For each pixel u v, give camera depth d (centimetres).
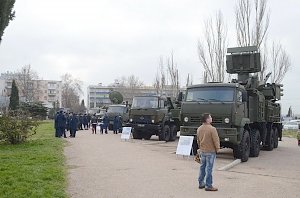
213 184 1062
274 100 2227
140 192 941
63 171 1181
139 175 1176
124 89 9688
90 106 14575
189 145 1603
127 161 1480
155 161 1495
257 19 3228
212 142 980
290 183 1107
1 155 1506
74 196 896
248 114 1761
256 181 1125
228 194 938
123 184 1036
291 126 5806
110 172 1225
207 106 1616
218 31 3647
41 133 3055
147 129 2523
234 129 1554
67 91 13000
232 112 1573
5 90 11981
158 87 5781
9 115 2023
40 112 6881
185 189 984
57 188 935
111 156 1622
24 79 9888
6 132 1942
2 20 1794
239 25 3241
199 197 900
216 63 3622
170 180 1099
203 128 993
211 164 977
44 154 1548
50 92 14388
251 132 1827
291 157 1812
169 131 2588
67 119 2698
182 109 1670
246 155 1634
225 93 1619
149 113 2520
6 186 933
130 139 2567
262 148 2192
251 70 1953
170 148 2039
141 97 2605
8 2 1819
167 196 902
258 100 1855
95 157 1582
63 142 2152
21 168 1192
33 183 977
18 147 1844
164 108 2591
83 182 1059
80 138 2558
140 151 1841
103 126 3259
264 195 935
